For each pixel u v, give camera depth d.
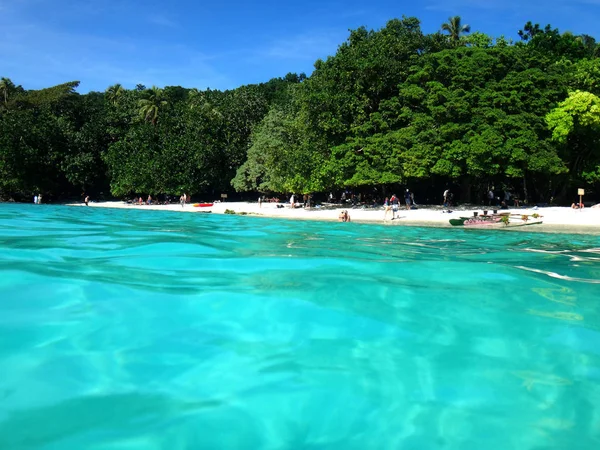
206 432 2.60
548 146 29.42
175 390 3.03
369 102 33.69
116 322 4.13
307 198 39.12
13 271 5.89
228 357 3.52
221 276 5.96
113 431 2.57
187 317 4.32
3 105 56.97
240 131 51.66
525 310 4.79
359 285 5.58
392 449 2.50
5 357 3.40
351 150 32.50
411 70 32.97
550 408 2.96
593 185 39.38
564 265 7.71
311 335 4.00
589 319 4.54
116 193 50.03
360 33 37.59
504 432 2.71
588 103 28.84
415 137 30.59
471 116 30.38
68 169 50.66
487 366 3.50
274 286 5.44
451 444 2.59
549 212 26.23
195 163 47.50
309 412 2.83
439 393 3.11
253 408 2.86
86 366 3.29
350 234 14.09
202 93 60.25
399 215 27.56
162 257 7.42
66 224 14.32
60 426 2.60
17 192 49.62
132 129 52.00
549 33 40.69
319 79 35.84
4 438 2.48
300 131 37.56
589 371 3.45
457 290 5.48
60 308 4.47
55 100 55.53
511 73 31.16
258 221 20.64
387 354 3.66
